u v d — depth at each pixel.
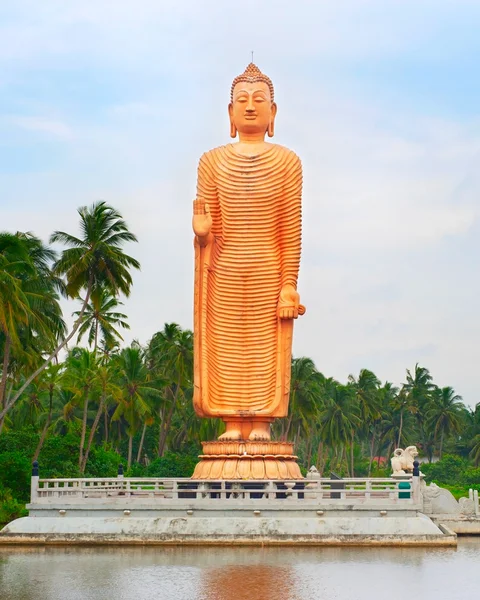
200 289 48.25
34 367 57.56
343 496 42.75
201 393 47.94
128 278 57.75
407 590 29.08
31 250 57.62
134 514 42.38
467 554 38.34
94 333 74.12
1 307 47.19
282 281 48.25
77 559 36.56
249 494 42.62
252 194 47.94
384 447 167.62
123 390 83.00
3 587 29.78
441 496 50.66
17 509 50.28
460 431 131.75
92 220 57.12
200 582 30.56
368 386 123.38
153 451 102.62
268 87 49.69
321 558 36.78
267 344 48.09
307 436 103.88
